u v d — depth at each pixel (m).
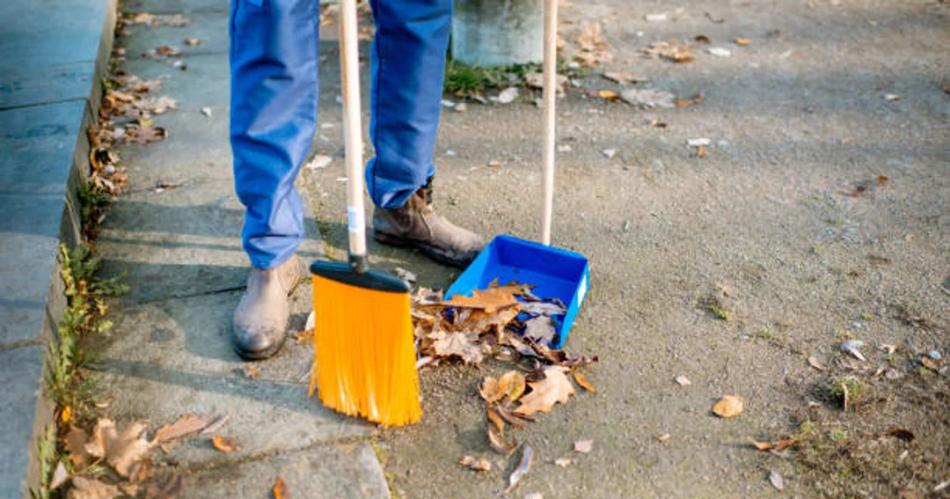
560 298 2.53
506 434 2.10
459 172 3.29
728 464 2.02
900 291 2.58
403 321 1.94
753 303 2.55
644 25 4.70
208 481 1.95
